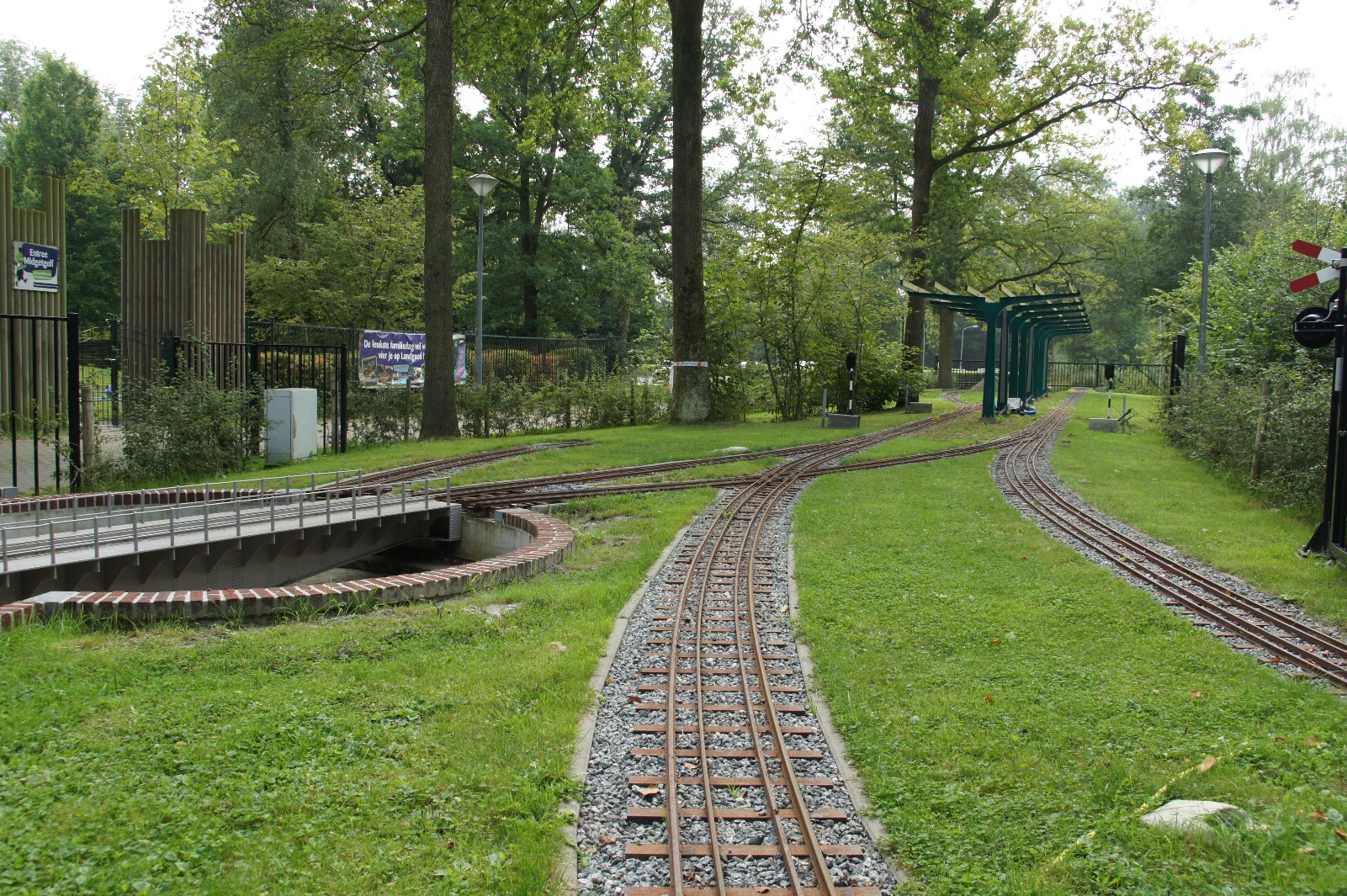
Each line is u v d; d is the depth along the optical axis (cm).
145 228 3152
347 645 757
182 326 1930
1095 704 660
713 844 471
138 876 412
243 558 1170
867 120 3675
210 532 1160
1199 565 1126
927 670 743
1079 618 882
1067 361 8281
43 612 796
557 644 775
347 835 462
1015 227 4525
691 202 2750
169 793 489
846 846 478
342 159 4297
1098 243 4556
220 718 589
